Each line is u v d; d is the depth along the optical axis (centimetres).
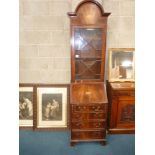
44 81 389
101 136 338
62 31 375
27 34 375
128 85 365
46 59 384
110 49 379
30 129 387
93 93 338
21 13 367
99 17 324
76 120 332
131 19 375
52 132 380
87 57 343
